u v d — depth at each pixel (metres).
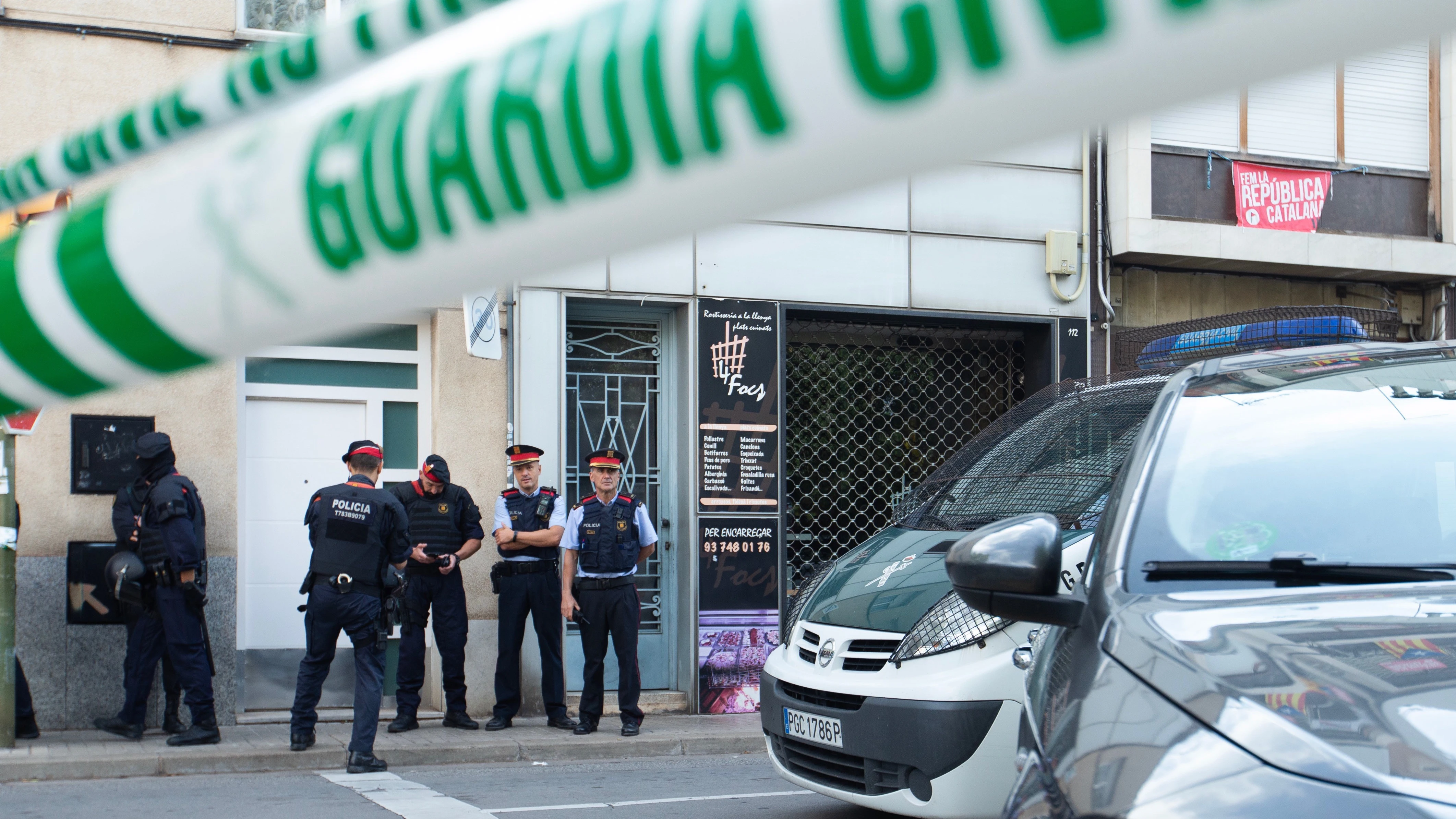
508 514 8.97
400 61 0.39
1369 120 12.03
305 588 7.64
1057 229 11.13
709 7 0.32
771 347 10.30
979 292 10.90
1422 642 1.74
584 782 7.23
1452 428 2.54
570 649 9.88
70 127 8.78
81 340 0.42
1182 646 1.80
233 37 9.20
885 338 11.09
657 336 10.38
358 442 8.06
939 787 4.45
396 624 8.62
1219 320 6.89
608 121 0.33
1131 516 2.39
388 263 0.37
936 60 0.29
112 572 7.98
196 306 0.40
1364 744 1.40
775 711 5.23
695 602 9.97
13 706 7.70
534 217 0.35
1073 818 1.49
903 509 6.03
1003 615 2.23
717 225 0.33
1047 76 0.28
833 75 0.30
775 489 10.23
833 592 5.33
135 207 0.42
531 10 0.37
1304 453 2.50
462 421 9.60
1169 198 11.45
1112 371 11.30
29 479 8.57
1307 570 2.21
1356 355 2.89
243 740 8.23
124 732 8.22
